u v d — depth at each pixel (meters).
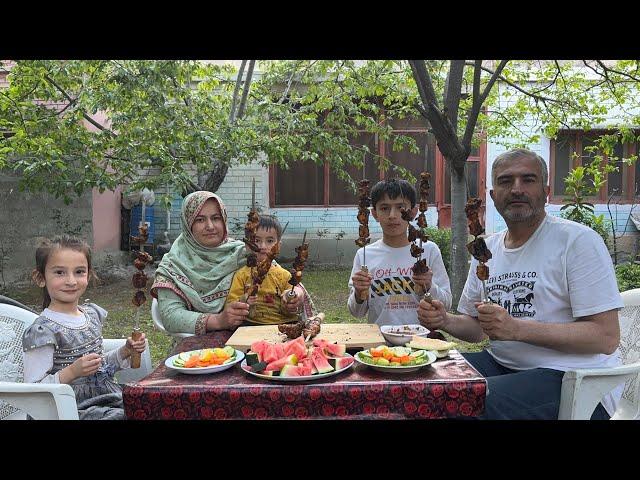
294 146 7.96
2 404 2.67
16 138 6.06
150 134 6.55
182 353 2.30
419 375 2.03
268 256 2.71
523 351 2.67
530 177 2.57
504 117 8.66
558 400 2.36
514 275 2.71
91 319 2.74
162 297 3.12
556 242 2.63
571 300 2.54
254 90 8.88
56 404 2.16
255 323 3.11
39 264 2.60
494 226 10.57
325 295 8.23
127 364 2.70
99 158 7.04
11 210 8.85
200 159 6.91
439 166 10.80
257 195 10.70
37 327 2.49
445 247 9.12
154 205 10.70
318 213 10.81
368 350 2.32
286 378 1.94
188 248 3.31
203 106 7.50
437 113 5.90
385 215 3.42
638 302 2.95
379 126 8.48
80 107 6.70
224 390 1.90
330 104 7.82
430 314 2.64
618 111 9.99
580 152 10.38
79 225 9.63
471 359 2.92
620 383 2.29
